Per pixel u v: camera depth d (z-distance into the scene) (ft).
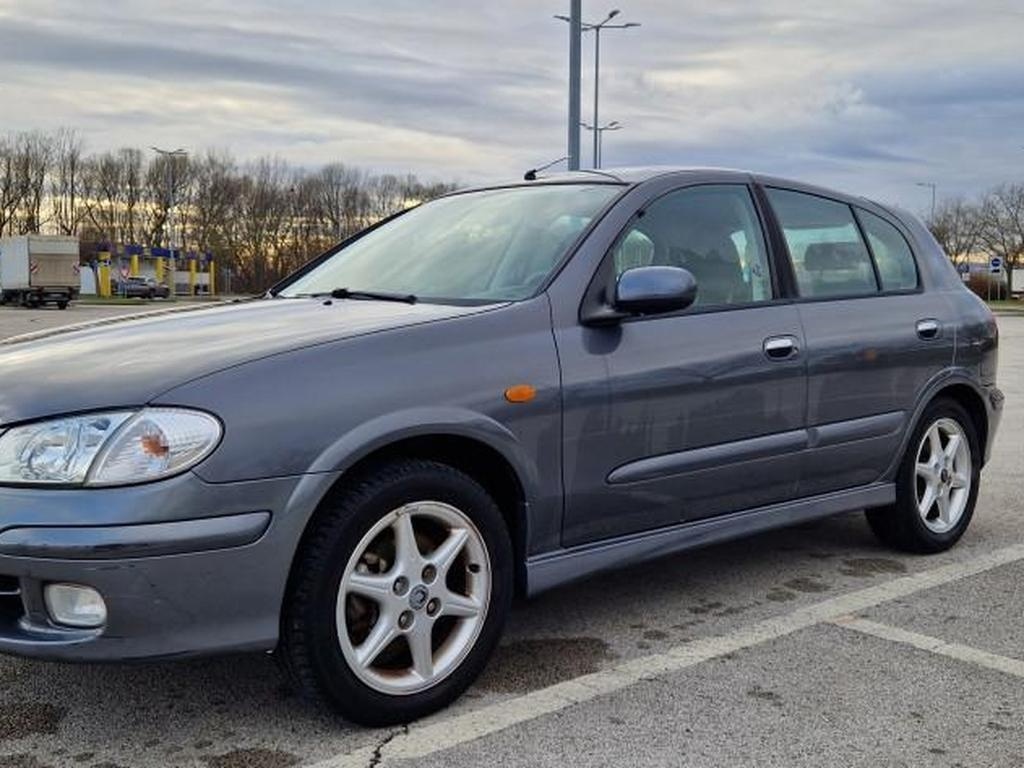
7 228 260.83
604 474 11.53
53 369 9.66
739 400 12.80
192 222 263.49
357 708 9.77
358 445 9.48
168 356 9.68
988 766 9.36
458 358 10.40
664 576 15.12
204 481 8.80
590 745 9.72
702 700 10.75
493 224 13.29
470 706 10.57
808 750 9.64
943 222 250.78
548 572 11.25
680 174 13.46
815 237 14.78
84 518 8.55
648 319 12.12
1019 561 15.96
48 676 11.27
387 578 9.92
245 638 9.11
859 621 13.19
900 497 15.64
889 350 14.85
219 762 9.36
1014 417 32.24
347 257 14.48
